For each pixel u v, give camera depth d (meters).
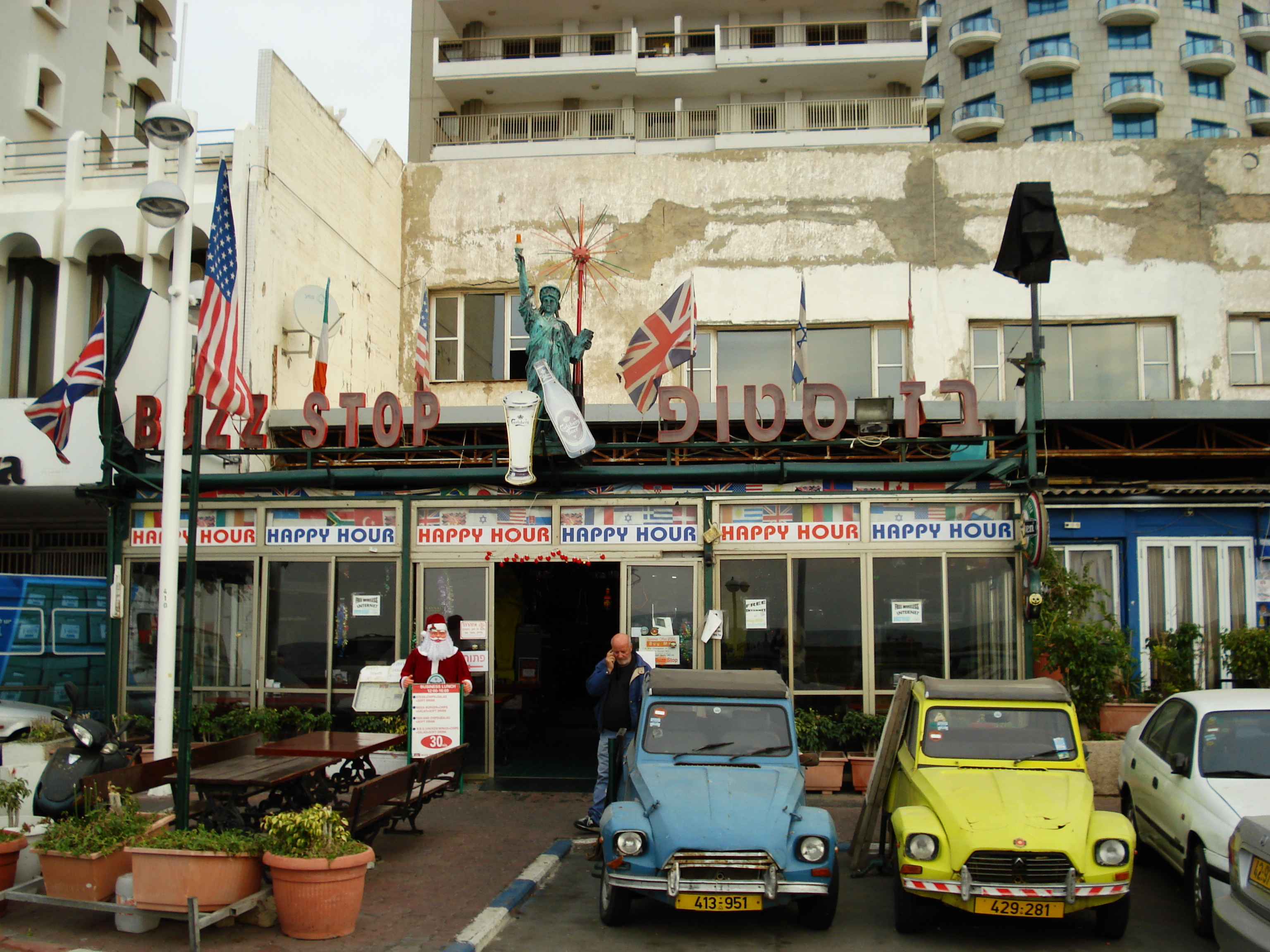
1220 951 6.70
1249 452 15.66
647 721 8.89
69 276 17.16
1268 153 19.69
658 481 13.38
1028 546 12.36
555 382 13.04
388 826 10.48
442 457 16.91
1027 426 12.45
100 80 29.14
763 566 13.16
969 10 56.97
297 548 13.77
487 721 13.35
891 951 7.42
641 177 20.88
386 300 20.73
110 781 8.48
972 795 7.82
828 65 33.03
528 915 8.19
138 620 14.00
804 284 17.98
